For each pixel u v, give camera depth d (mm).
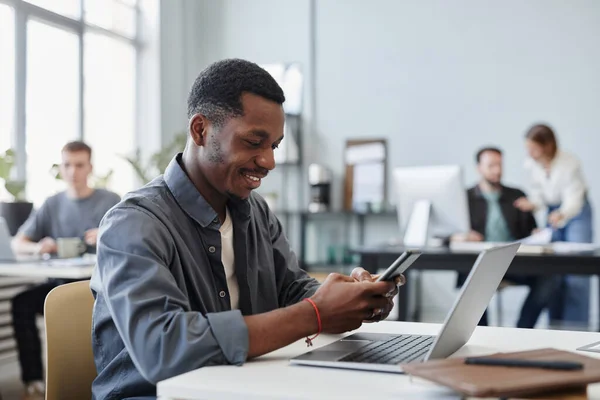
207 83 1297
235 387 953
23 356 3555
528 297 4172
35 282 4227
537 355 973
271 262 1568
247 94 1270
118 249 1219
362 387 949
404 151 5887
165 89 5855
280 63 6137
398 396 903
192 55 6223
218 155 1300
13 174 4324
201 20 6320
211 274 1377
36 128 4555
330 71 6055
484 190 4527
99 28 5211
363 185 5953
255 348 1118
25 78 4438
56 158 4703
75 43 4957
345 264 5961
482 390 808
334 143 6047
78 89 4961
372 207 5852
